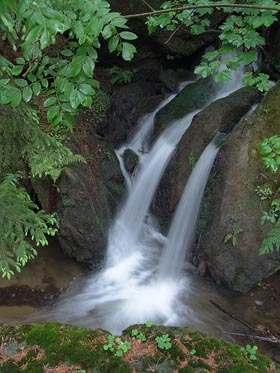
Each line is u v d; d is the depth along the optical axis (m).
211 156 4.93
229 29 2.79
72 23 1.60
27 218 3.24
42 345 2.89
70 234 4.79
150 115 7.21
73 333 3.01
